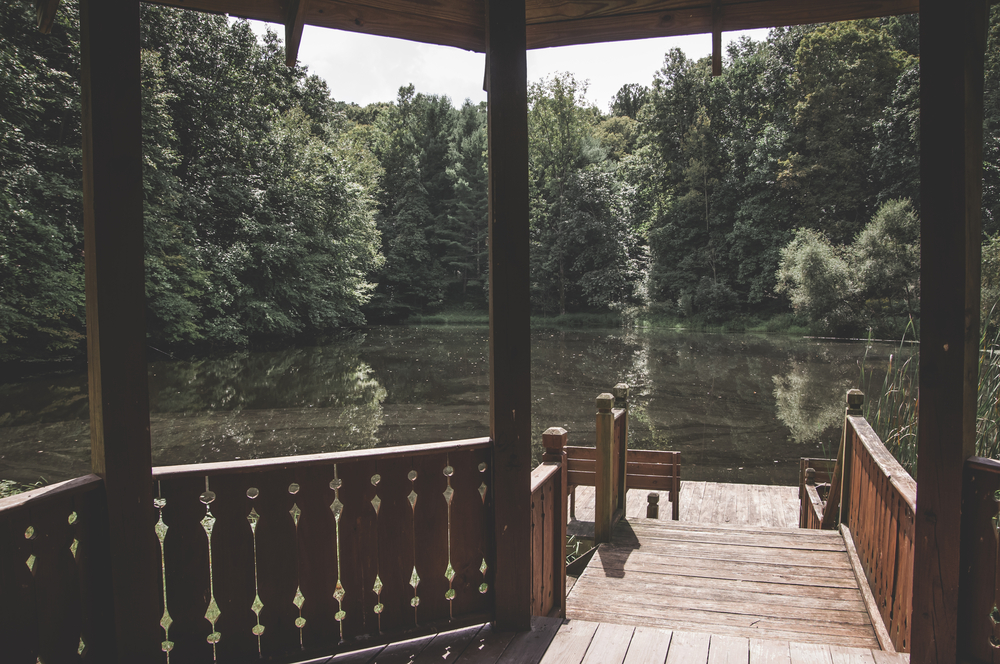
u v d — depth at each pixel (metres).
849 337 23.97
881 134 29.16
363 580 2.18
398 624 2.25
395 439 9.46
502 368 2.28
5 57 13.08
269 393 13.33
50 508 1.71
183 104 20.88
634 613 2.98
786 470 7.91
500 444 2.30
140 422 1.87
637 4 2.54
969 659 1.94
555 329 32.38
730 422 10.67
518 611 2.36
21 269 14.16
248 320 22.00
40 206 14.47
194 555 1.98
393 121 45.56
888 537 2.66
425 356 20.27
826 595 3.14
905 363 4.16
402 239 40.59
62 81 14.61
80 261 15.33
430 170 44.28
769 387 13.98
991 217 22.94
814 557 3.62
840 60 30.23
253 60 23.56
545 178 39.03
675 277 34.28
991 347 3.65
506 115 2.19
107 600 1.88
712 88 34.31
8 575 1.61
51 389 12.83
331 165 25.41
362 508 2.16
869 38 29.78
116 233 1.80
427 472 2.26
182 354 19.55
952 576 1.92
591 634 2.34
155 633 1.92
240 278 22.38
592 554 4.04
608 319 34.97
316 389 13.86
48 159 14.58
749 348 21.88
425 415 11.23
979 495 1.90
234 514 1.99
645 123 36.19
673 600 3.11
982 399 3.41
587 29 2.66
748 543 3.85
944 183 1.82
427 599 2.29
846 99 30.00
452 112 45.53
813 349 21.09
